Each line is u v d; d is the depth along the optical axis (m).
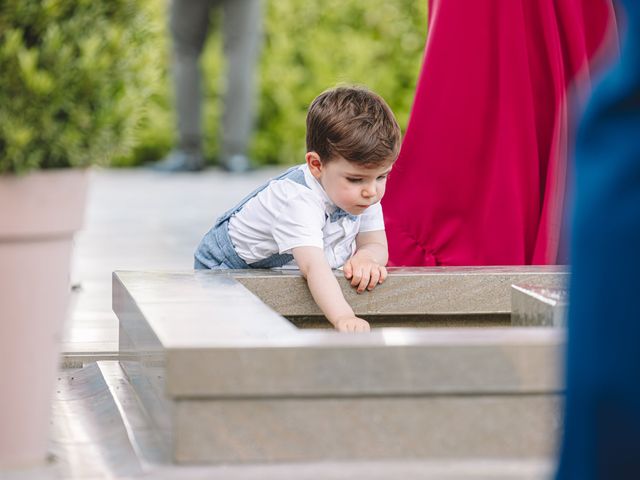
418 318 6.24
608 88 3.05
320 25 22.92
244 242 6.58
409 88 22.56
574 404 3.02
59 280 4.29
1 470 4.31
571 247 3.08
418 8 22.41
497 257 6.96
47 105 4.00
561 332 4.45
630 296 2.93
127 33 4.24
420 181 7.11
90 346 7.00
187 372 4.23
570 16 7.07
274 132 23.59
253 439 4.28
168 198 17.77
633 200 2.95
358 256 6.29
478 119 7.03
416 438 4.33
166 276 6.12
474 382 4.31
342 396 4.29
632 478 2.97
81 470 4.48
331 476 4.19
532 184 6.99
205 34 21.25
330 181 6.16
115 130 4.21
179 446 4.27
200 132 22.08
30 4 3.98
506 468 4.28
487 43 7.00
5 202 4.05
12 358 4.23
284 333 4.45
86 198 4.29
